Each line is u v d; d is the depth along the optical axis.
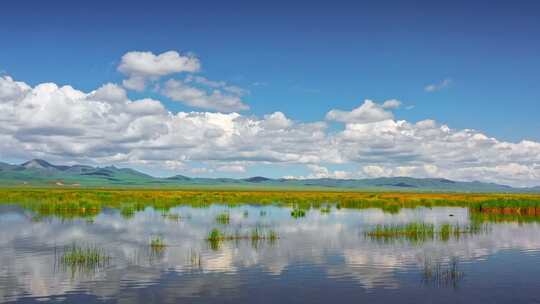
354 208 72.62
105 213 57.19
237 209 66.62
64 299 19.44
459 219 54.31
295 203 83.06
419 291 20.95
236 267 25.44
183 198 93.44
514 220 53.53
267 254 29.27
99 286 21.42
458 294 20.55
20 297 19.72
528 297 20.19
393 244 33.62
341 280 22.73
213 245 32.59
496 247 32.72
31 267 25.20
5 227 41.97
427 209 72.88
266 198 98.81
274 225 45.06
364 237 37.03
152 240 34.38
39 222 46.12
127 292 20.48
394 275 23.88
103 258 27.67
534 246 33.22
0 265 25.72
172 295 20.06
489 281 22.80
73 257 27.59
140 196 99.38
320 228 42.88
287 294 20.28
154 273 23.95
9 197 89.00
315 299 19.58
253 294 20.27
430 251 30.84
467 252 30.62
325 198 104.94
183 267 25.39
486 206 66.25
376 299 19.69
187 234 38.06
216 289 20.97
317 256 28.70
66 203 63.84
